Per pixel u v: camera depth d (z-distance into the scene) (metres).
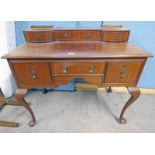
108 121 1.65
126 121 1.65
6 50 1.81
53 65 1.25
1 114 1.74
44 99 2.03
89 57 1.18
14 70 1.27
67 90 2.21
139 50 1.31
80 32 1.63
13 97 2.00
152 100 2.02
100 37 1.65
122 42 1.63
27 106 1.48
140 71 1.29
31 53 1.23
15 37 1.98
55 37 1.65
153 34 1.89
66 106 1.89
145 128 1.56
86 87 2.22
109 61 1.23
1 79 1.87
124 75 1.30
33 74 1.28
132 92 1.37
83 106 1.89
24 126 1.58
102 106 1.90
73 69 1.27
